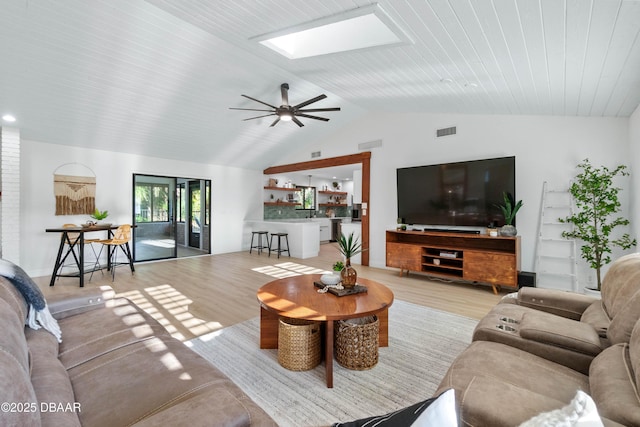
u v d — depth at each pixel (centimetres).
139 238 865
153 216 895
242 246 826
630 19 170
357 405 187
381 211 599
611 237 378
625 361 118
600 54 217
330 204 1088
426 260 510
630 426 90
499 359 148
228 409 95
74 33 326
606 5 162
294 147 758
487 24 209
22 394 75
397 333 290
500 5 184
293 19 259
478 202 467
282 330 230
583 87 288
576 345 148
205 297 400
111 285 459
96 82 405
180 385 124
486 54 257
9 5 284
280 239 759
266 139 689
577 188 388
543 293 224
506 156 452
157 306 365
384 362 237
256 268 586
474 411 103
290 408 184
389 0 204
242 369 227
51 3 290
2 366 76
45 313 164
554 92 316
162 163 670
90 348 157
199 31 356
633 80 254
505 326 180
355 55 312
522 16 190
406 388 204
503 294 422
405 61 307
